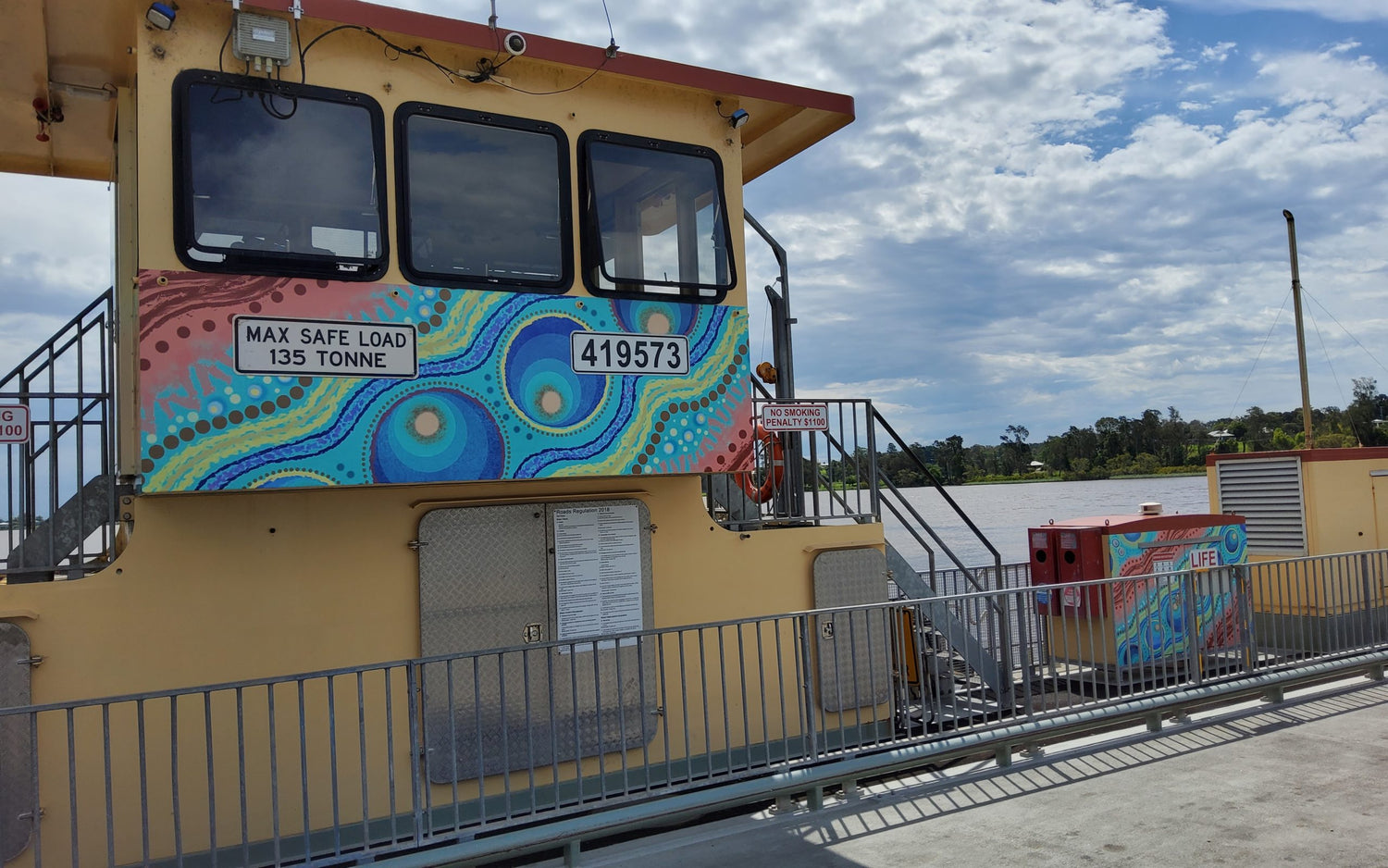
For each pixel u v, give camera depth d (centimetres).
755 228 763
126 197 585
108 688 494
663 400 612
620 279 606
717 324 639
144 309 473
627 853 522
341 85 532
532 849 497
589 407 586
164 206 484
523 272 575
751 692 681
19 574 511
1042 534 881
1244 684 746
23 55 573
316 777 539
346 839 542
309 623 546
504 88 580
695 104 652
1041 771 630
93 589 496
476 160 568
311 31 524
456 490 596
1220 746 663
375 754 557
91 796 487
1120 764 632
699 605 668
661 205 631
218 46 503
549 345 577
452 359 545
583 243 597
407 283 538
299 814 535
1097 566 834
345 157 529
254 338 495
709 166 654
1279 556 1045
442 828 509
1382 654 845
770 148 775
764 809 608
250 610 532
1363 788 557
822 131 736
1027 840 504
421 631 572
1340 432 3853
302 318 507
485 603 591
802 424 723
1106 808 548
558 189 592
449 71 563
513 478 557
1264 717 737
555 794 511
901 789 604
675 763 643
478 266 561
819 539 717
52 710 410
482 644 588
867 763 591
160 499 515
